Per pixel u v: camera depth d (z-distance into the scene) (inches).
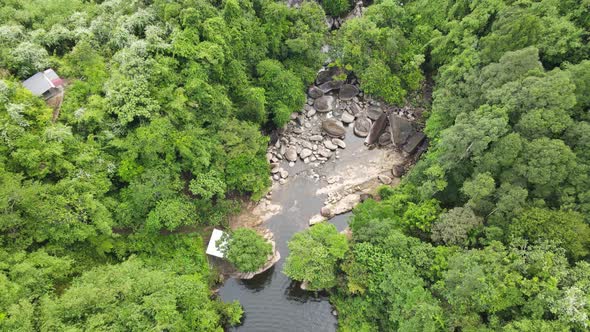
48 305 1077.8
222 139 1704.0
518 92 1331.2
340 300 1491.1
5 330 999.0
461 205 1491.1
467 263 1167.6
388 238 1358.3
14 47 1562.5
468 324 1122.7
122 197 1482.5
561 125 1244.5
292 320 1524.4
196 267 1545.3
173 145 1521.9
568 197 1216.8
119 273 1243.8
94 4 1935.3
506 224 1258.0
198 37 1653.5
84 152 1405.0
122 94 1472.7
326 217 1796.3
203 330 1300.4
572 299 1011.9
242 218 1786.4
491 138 1282.0
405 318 1210.6
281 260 1672.0
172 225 1456.7
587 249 1123.3
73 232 1283.2
